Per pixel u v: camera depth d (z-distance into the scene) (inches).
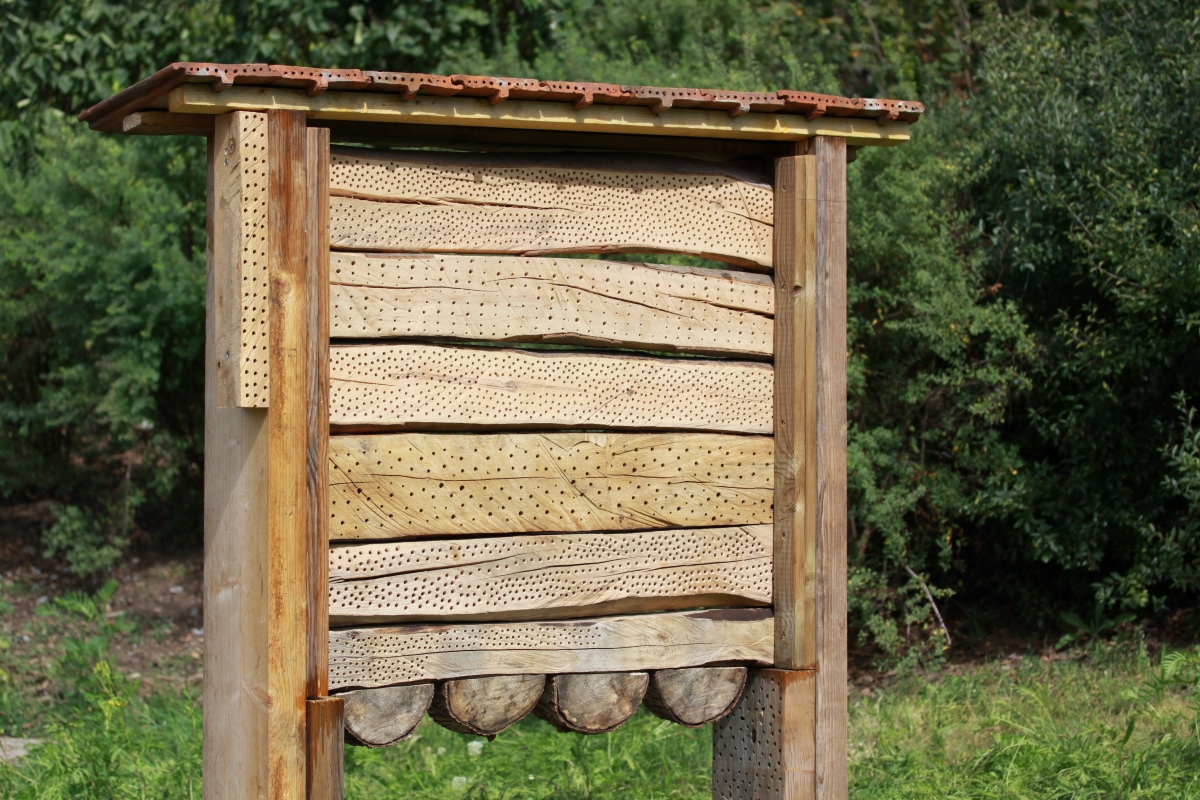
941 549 268.7
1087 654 254.5
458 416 121.6
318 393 114.4
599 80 279.6
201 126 122.7
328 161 115.6
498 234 124.4
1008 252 270.4
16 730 239.8
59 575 337.7
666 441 130.6
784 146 136.9
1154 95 251.6
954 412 269.1
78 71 352.5
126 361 300.7
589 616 128.7
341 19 328.8
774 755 133.7
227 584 121.2
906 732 205.5
